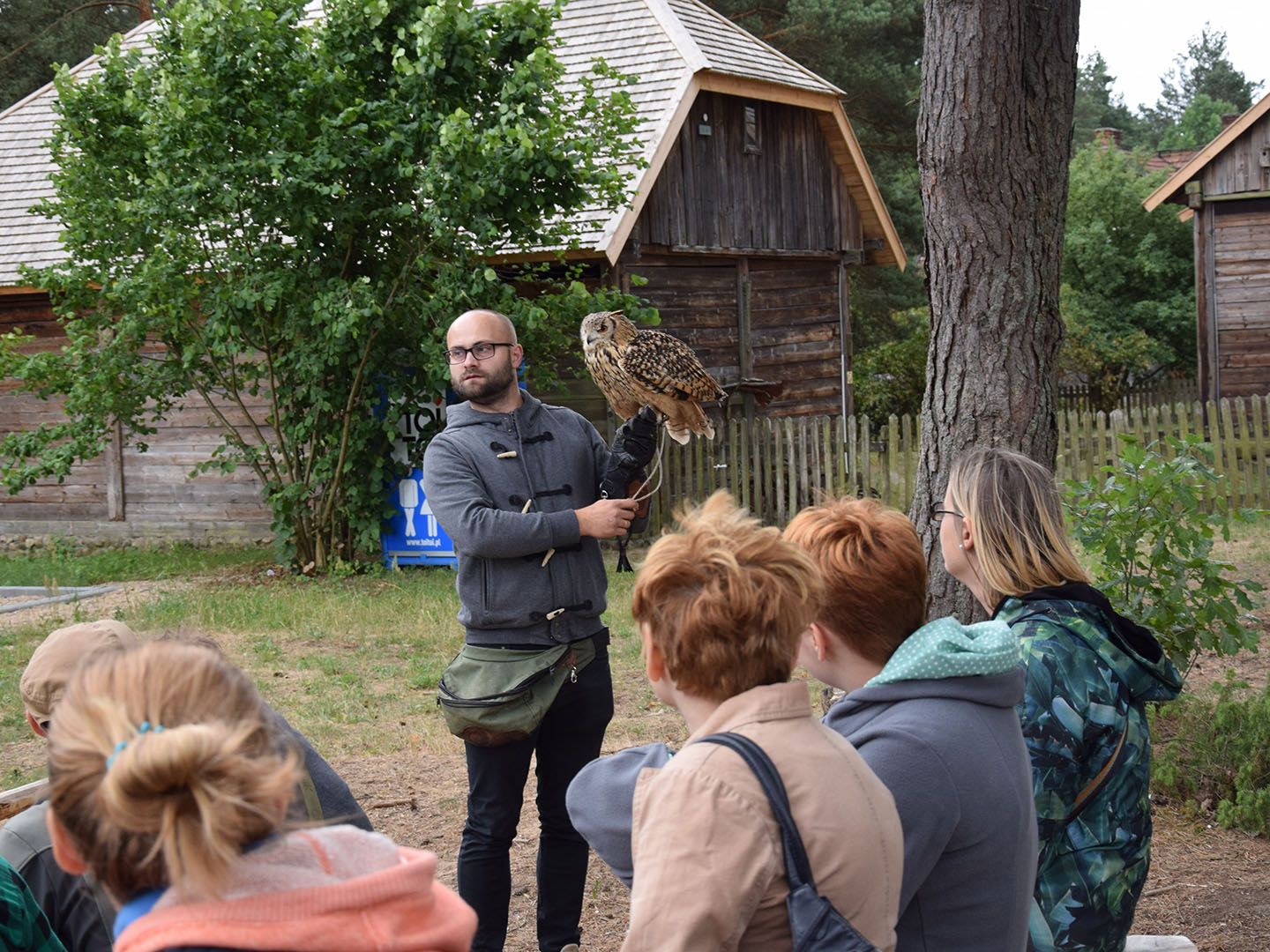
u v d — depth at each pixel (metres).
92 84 11.88
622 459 4.14
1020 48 5.05
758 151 17.09
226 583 12.78
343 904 1.47
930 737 2.11
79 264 14.92
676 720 7.32
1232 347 20.98
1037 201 5.14
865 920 1.82
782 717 1.93
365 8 11.40
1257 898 4.63
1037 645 2.55
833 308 19.05
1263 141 20.33
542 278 14.75
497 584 3.88
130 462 16.62
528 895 4.95
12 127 19.05
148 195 11.52
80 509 16.91
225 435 13.17
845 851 1.81
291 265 12.02
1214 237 21.00
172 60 11.52
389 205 11.78
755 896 1.78
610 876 5.13
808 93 17.30
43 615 11.13
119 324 12.55
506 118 10.98
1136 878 2.59
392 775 6.47
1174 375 33.28
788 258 18.03
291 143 11.54
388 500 13.12
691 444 14.91
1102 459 15.36
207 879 1.39
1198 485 5.93
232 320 11.84
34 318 16.91
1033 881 2.25
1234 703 5.93
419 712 7.63
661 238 15.45
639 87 15.26
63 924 2.59
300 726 7.34
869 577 2.31
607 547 13.75
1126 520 5.77
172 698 1.48
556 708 4.07
